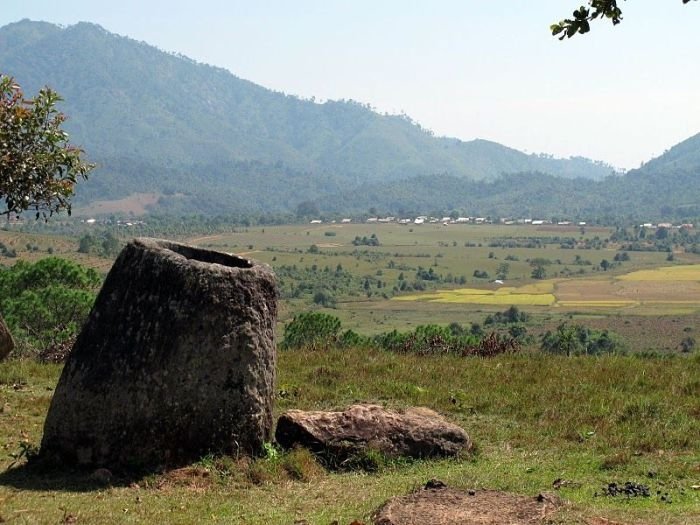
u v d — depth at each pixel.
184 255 11.06
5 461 10.10
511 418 13.06
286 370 16.83
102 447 9.59
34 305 29.17
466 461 10.66
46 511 8.16
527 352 20.55
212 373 9.80
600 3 7.41
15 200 16.58
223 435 9.88
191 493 9.09
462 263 190.50
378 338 28.45
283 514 8.44
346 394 14.54
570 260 196.75
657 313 104.69
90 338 9.92
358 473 10.16
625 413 12.95
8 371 16.36
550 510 8.11
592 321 94.38
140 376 9.62
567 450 11.23
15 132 16.33
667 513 8.27
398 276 166.00
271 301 10.44
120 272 10.04
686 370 16.42
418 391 14.53
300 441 10.50
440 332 24.70
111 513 8.21
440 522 7.69
